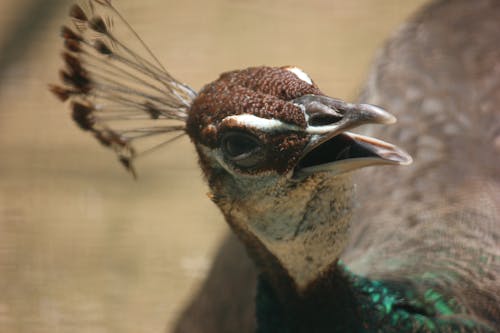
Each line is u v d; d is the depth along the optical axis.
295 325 7.80
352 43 16.95
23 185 14.44
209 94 7.33
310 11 18.11
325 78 15.94
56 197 14.16
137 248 13.17
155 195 14.09
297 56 16.69
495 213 9.62
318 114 6.91
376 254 9.46
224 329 10.22
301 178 7.07
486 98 10.91
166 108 7.61
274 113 6.98
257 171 7.12
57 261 13.03
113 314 12.12
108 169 14.71
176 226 13.48
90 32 8.83
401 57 11.84
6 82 16.77
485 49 11.52
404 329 7.68
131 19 18.09
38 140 15.42
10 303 12.38
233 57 16.81
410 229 9.72
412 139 10.72
